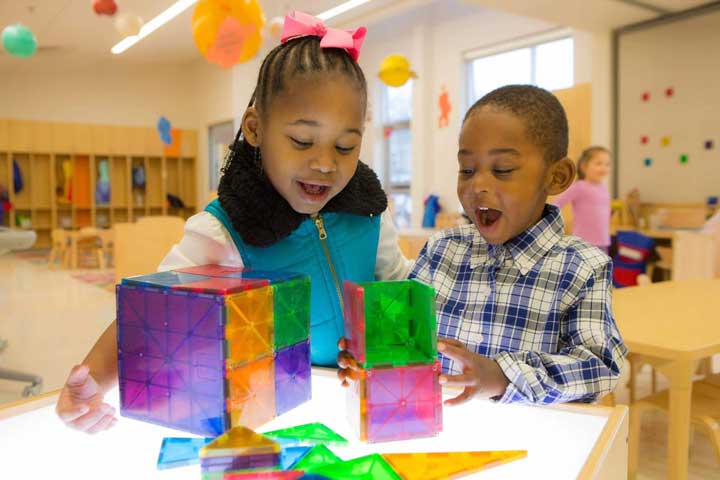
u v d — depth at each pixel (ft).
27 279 18.78
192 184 34.50
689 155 15.52
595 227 12.35
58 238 22.53
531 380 2.45
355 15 18.80
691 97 15.35
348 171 2.62
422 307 2.31
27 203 30.73
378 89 26.71
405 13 22.72
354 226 3.28
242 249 2.93
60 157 31.35
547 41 20.58
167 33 23.36
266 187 2.87
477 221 3.05
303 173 2.55
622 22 16.03
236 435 1.85
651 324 5.38
